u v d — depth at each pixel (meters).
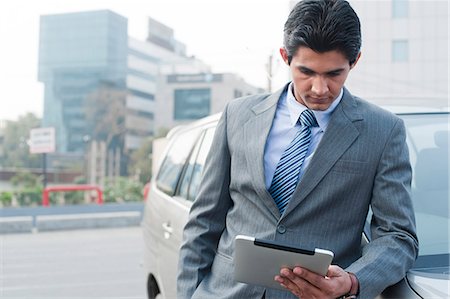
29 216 11.36
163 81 34.91
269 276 1.30
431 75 24.88
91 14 41.25
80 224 11.01
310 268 1.21
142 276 6.40
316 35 1.24
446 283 1.37
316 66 1.28
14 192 18.62
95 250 8.31
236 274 1.34
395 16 24.64
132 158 35.28
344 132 1.40
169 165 3.26
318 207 1.38
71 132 42.56
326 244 1.39
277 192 1.44
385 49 24.73
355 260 1.43
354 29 1.28
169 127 34.38
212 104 21.12
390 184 1.37
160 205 2.99
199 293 1.58
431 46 24.81
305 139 1.45
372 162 1.38
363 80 23.19
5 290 5.76
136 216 11.56
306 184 1.38
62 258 7.63
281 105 1.53
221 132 1.64
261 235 1.43
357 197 1.40
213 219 1.65
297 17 1.30
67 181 37.44
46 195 12.12
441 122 2.04
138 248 8.49
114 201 21.98
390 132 1.41
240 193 1.52
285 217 1.39
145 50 41.41
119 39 41.94
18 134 36.31
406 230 1.37
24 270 6.80
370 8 24.30
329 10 1.26
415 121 2.03
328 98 1.33
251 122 1.54
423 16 24.73
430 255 1.59
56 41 43.12
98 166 37.72
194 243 1.65
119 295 5.49
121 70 41.53
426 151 1.95
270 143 1.49
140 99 42.25
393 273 1.31
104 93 40.22
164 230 2.74
